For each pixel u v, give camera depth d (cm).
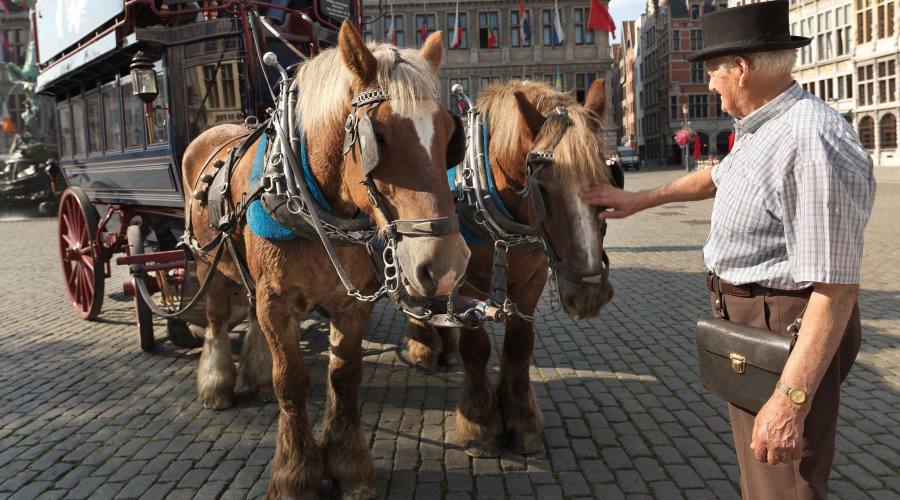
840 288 160
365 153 208
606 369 487
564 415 402
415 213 208
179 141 460
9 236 1536
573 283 263
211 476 332
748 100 186
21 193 2058
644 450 353
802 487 184
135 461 350
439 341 502
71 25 584
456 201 330
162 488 320
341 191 249
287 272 273
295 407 295
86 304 652
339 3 562
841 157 165
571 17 4038
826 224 160
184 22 514
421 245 206
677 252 1041
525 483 319
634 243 1158
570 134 264
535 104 299
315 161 252
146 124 500
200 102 462
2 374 499
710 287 205
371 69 221
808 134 168
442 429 385
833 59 4084
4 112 2711
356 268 284
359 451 307
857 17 3819
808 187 163
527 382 358
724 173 195
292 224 262
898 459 333
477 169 318
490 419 350
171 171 467
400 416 406
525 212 314
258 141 321
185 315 458
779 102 179
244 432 386
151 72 445
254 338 437
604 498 305
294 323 288
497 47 4072
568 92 306
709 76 195
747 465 197
